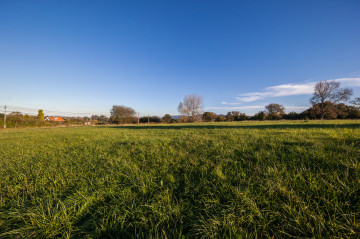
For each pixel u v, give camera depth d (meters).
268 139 4.16
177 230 1.22
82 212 1.45
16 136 9.12
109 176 2.24
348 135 3.93
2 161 3.40
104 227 1.24
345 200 1.33
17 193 1.92
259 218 1.23
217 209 1.38
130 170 2.43
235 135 5.38
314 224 1.12
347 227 1.05
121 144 4.83
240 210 1.30
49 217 1.37
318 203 1.34
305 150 2.68
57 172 2.53
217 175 2.01
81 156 3.54
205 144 4.14
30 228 1.28
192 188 1.79
